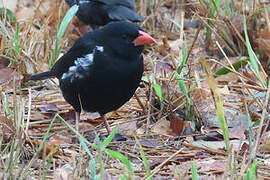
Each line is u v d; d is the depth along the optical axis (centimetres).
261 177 739
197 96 1033
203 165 816
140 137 967
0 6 1603
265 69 1281
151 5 1611
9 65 1214
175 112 1027
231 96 1134
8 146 827
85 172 726
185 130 962
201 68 1288
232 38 1351
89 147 892
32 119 1024
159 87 988
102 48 891
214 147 895
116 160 841
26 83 1180
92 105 941
